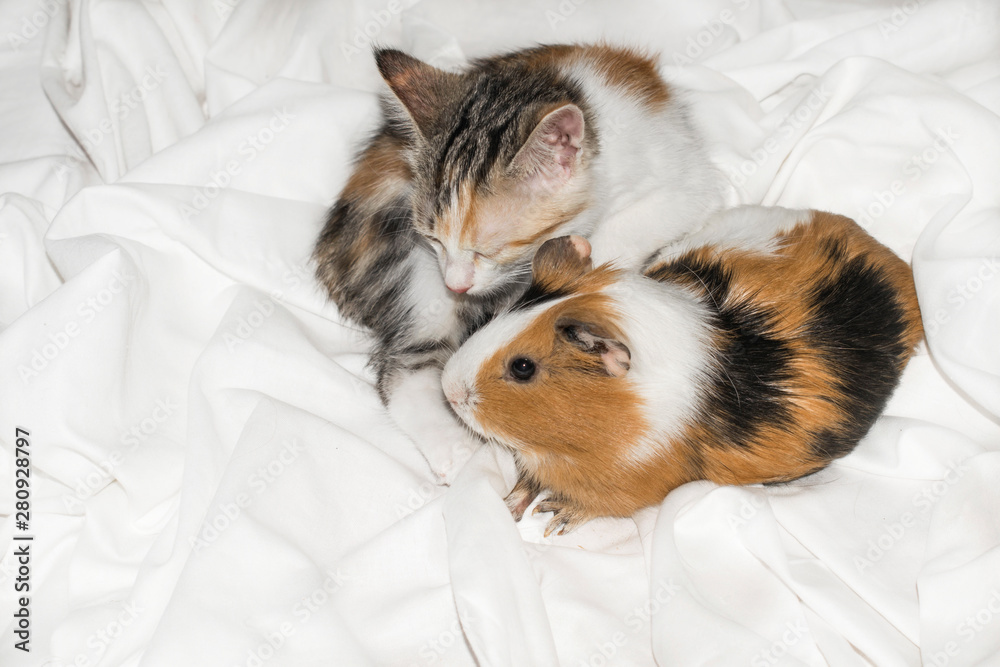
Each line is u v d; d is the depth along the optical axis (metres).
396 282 0.73
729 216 0.74
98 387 0.70
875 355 0.67
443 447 0.70
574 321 0.63
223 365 0.72
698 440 0.66
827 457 0.67
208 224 0.75
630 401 0.65
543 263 0.67
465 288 0.70
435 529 0.67
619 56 0.76
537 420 0.65
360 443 0.70
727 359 0.66
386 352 0.74
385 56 0.73
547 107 0.67
